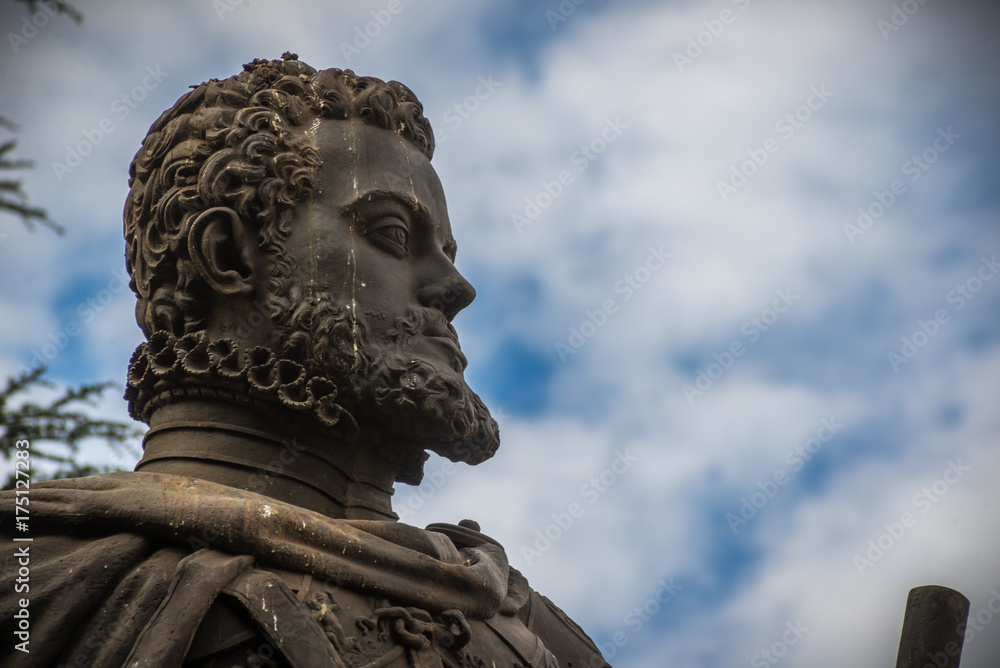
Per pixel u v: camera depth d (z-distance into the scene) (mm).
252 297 5582
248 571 4688
